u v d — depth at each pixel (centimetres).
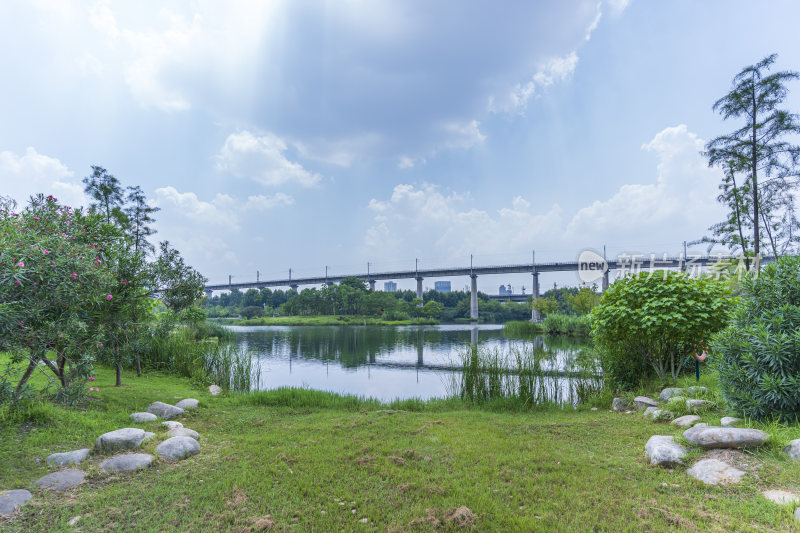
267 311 8719
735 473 344
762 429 427
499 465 410
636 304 744
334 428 566
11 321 400
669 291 712
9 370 474
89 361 529
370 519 304
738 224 1456
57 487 345
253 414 674
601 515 301
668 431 501
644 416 595
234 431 563
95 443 429
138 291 742
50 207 617
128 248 745
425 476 379
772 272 504
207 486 355
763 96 1273
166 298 900
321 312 7944
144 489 346
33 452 411
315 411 728
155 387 857
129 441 432
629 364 805
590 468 391
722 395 504
